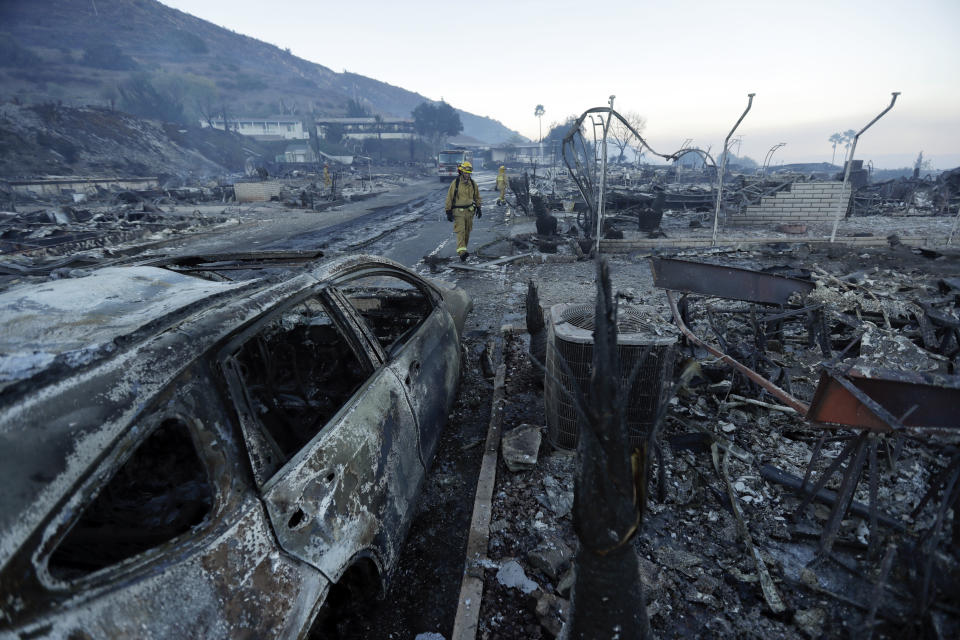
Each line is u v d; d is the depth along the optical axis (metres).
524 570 2.42
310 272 2.27
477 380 4.47
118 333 1.49
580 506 1.42
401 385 2.58
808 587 2.23
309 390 2.86
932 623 1.86
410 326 3.85
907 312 4.56
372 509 2.11
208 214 19.77
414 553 2.62
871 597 2.12
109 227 14.61
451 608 2.30
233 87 183.75
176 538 1.33
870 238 10.48
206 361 1.51
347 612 2.28
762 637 2.04
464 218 9.41
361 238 12.74
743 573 2.35
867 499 2.73
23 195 26.88
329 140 104.94
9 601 0.96
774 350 4.60
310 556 1.70
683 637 2.06
